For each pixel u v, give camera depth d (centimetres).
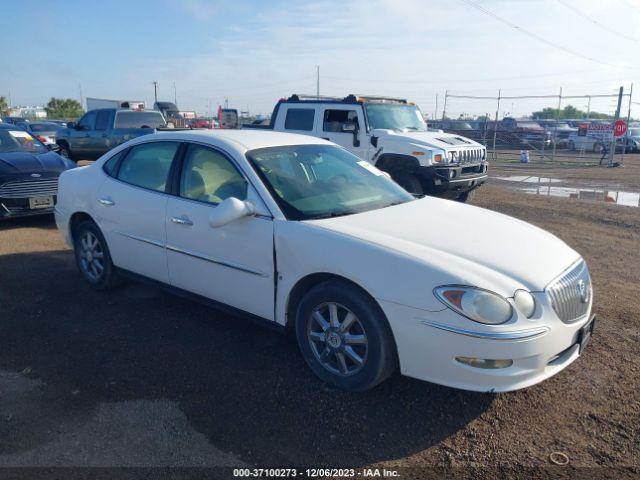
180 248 440
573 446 306
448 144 959
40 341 434
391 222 384
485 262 333
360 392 357
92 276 540
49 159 894
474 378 309
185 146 455
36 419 331
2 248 703
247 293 401
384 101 1070
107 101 2386
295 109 1093
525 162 2200
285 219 378
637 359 403
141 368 391
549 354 318
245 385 368
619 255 694
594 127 2195
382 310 327
